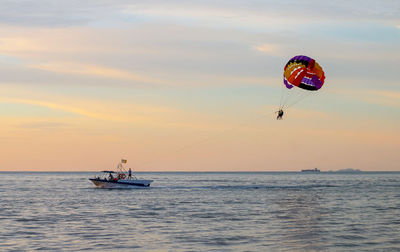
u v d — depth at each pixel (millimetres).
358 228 48156
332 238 42406
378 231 46281
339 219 55219
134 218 56594
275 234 44438
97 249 37812
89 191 108250
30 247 38656
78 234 44750
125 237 43000
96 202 78125
